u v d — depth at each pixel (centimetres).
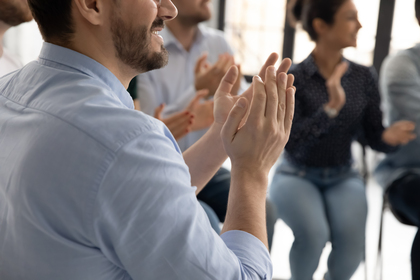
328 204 167
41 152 50
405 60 186
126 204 49
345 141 175
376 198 327
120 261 53
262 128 63
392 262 226
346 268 159
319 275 208
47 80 58
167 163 51
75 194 49
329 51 175
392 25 411
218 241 55
